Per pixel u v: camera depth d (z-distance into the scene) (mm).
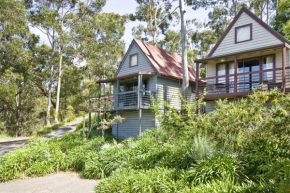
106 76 30875
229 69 14883
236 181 4902
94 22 28391
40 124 36906
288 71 12508
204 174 5039
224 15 28516
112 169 8266
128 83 19094
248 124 5797
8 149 16047
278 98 5109
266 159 5066
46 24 24516
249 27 14164
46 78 29219
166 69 17828
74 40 26734
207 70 15766
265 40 13430
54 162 10133
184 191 4652
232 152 5949
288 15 20062
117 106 16453
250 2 27266
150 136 11648
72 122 27688
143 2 29297
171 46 35156
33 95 35219
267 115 5305
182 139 7828
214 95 13258
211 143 6238
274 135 5211
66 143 13352
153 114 16203
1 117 36625
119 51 33219
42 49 27281
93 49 27234
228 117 6035
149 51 18734
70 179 8719
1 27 21656
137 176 6090
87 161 9516
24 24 22438
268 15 28156
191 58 34156
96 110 15164
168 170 6184
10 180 9234
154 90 16531
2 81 25203
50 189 7684
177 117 7824
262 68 13555
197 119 6875
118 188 5879
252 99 5734
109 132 18625
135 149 9172
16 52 22812
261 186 4020
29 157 10312
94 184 7727
